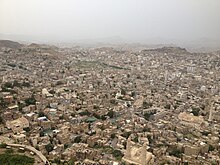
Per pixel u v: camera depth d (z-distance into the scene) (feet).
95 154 572.10
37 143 594.24
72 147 591.78
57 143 620.49
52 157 536.42
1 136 624.18
